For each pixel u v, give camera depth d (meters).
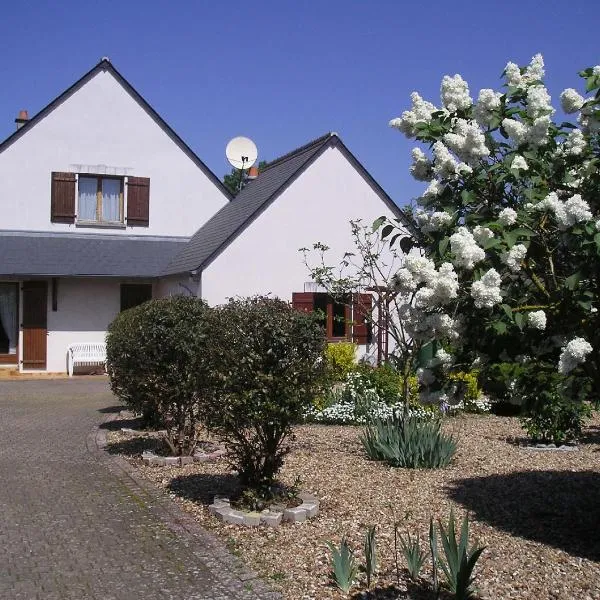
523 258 4.66
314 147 18.11
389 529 6.10
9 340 20.11
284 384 6.34
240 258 17.22
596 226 4.33
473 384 12.56
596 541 5.81
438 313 4.57
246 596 4.73
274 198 17.48
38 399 15.18
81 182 21.23
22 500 7.08
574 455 9.25
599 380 4.85
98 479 7.95
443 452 8.48
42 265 19.36
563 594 4.74
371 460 8.78
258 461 6.70
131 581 5.01
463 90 5.46
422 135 5.20
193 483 7.70
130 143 21.42
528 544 5.73
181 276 18.34
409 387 12.24
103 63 21.16
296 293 17.53
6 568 5.27
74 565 5.32
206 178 22.12
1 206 20.38
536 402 5.28
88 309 20.36
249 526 6.21
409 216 5.81
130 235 21.44
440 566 4.80
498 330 4.43
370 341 17.03
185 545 5.73
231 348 6.41
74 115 20.94
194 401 8.66
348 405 11.90
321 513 6.54
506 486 7.56
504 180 4.96
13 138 20.45
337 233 17.88
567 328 4.74
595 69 4.97
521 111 5.09
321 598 4.68
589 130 5.07
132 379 8.75
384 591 4.77
